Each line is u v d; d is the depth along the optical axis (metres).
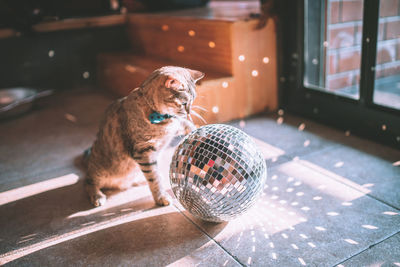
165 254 0.75
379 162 1.05
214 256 0.73
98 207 0.93
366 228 0.78
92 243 0.80
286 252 0.73
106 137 0.91
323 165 1.06
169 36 1.67
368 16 1.09
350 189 0.93
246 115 1.45
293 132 1.30
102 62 1.97
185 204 0.77
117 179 0.97
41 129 1.51
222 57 1.38
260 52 1.39
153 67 1.57
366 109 1.19
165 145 0.90
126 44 2.13
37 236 0.83
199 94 1.29
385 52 1.42
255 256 0.72
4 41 1.85
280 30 1.41
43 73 1.99
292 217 0.84
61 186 1.05
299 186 0.96
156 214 0.88
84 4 2.09
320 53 1.41
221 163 0.71
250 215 0.85
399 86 1.54
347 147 1.16
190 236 0.80
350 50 1.44
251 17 1.38
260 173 0.75
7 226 0.88
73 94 1.98
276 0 1.35
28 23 1.83
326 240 0.75
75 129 1.49
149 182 0.90
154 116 0.79
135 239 0.80
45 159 1.23
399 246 0.72
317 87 1.37
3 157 1.26
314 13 1.34
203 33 1.44
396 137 1.12
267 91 1.47
